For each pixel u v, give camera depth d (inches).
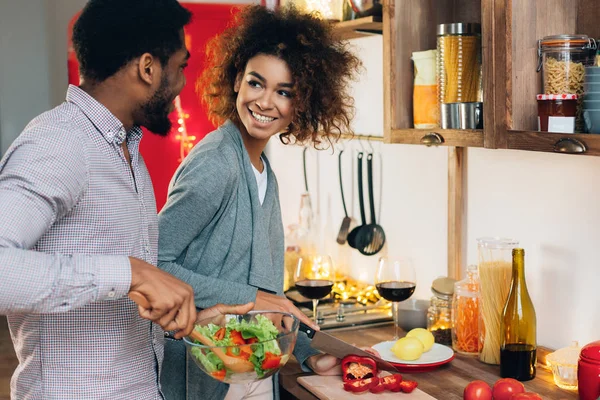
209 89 81.7
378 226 106.0
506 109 62.1
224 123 76.0
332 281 88.2
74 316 50.5
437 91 73.4
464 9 80.1
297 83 72.2
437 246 93.5
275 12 74.6
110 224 50.6
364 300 98.6
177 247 69.1
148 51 50.7
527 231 77.5
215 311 61.0
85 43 50.3
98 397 51.5
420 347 71.9
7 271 40.5
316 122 79.2
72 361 50.8
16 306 41.6
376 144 105.6
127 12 49.8
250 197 72.8
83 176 48.1
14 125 171.8
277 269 79.5
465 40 69.7
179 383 74.2
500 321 72.1
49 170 45.3
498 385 60.3
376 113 105.8
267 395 73.4
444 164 91.1
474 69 69.9
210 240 71.1
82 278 43.1
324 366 70.7
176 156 156.5
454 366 73.0
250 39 74.1
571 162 71.3
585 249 70.5
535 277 77.0
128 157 54.8
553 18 63.9
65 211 47.0
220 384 71.1
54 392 50.8
